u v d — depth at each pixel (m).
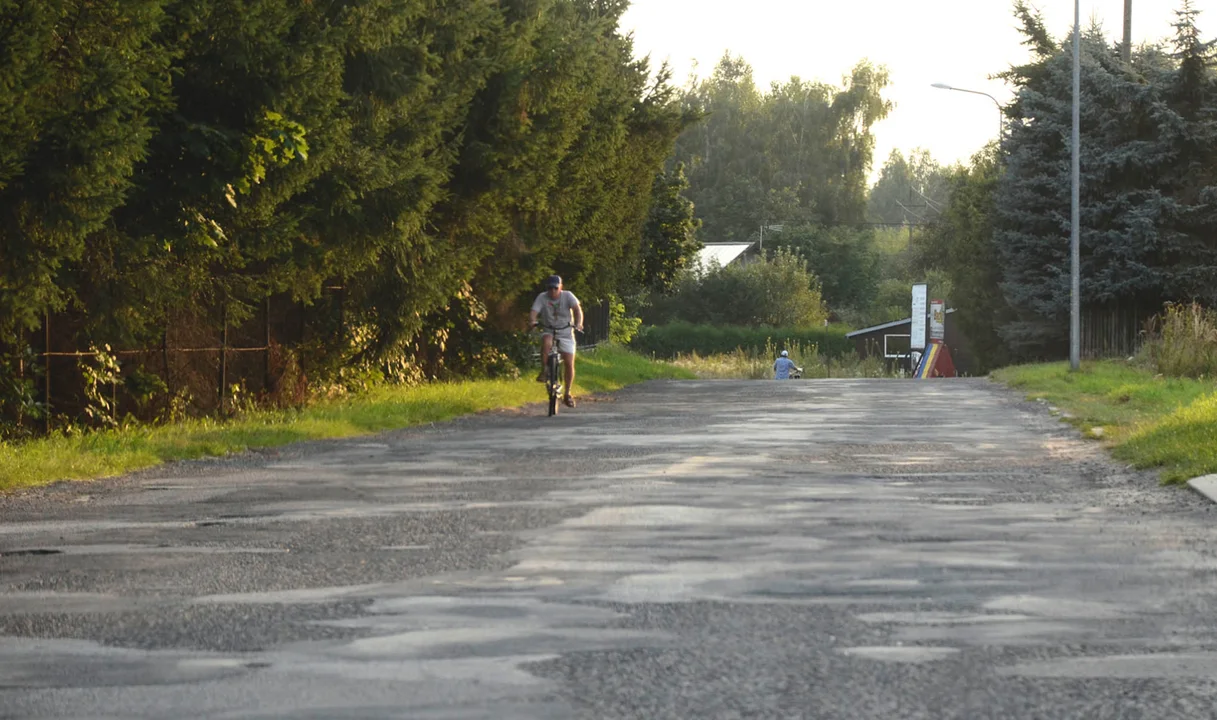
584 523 32.91
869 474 43.56
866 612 22.62
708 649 20.11
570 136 93.12
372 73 63.59
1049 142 164.00
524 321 104.69
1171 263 156.25
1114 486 39.94
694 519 33.53
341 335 77.81
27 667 19.16
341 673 18.78
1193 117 156.12
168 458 49.28
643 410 78.69
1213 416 50.28
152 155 52.59
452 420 70.56
